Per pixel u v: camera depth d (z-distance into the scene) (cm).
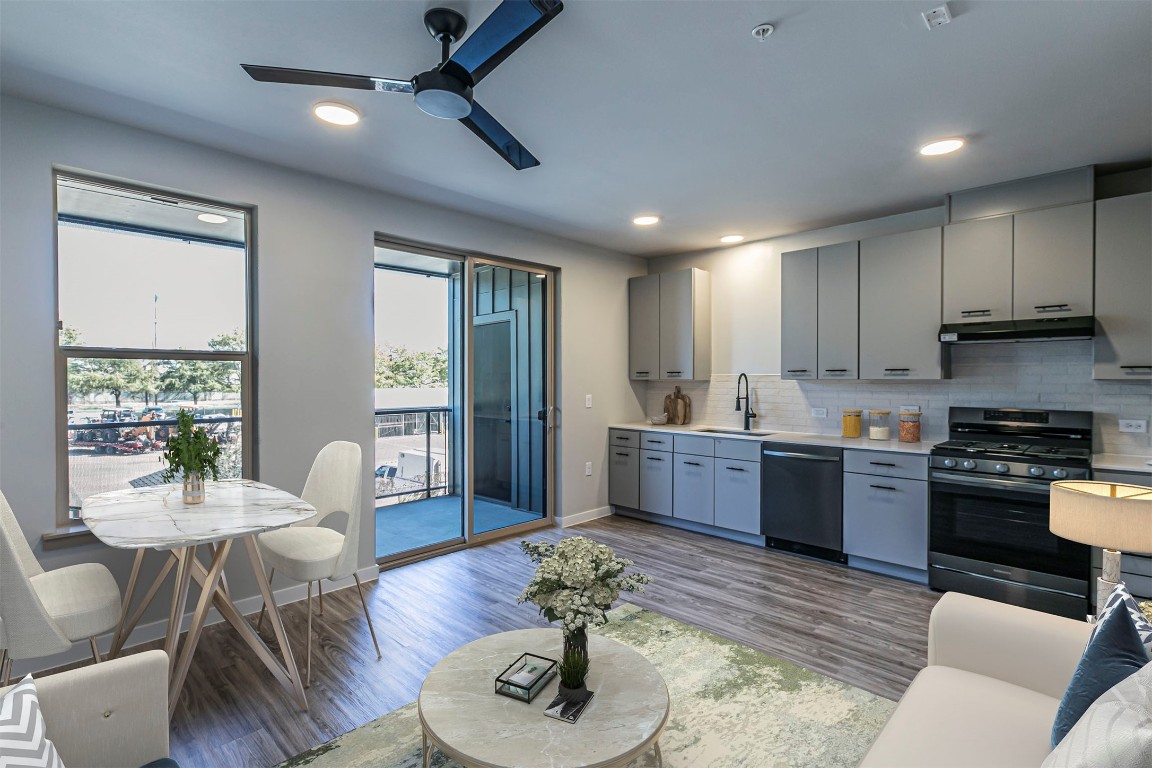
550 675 171
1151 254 300
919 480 356
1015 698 148
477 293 439
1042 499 310
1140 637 119
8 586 179
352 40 204
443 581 360
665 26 195
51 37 202
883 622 300
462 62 181
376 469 377
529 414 478
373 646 274
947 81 231
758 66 221
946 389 399
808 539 407
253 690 235
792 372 443
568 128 276
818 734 205
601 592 158
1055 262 328
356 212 355
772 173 335
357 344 354
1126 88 236
